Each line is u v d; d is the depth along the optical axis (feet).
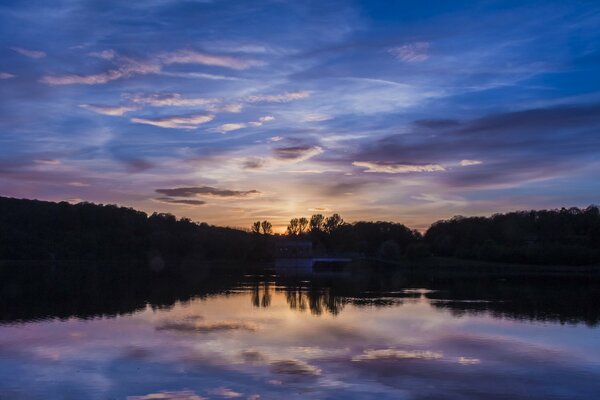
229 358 86.28
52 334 106.22
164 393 68.08
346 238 594.65
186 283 255.91
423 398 67.00
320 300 176.76
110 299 174.29
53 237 550.36
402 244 603.67
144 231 602.44
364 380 74.33
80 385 71.36
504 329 116.78
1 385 71.31
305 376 75.97
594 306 163.53
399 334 109.19
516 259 446.60
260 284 254.88
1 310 142.82
